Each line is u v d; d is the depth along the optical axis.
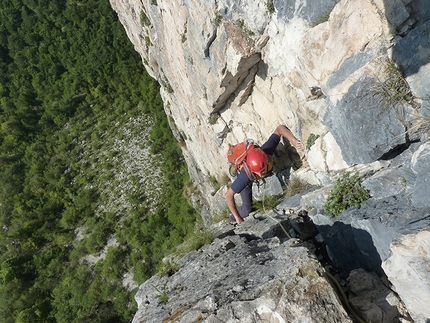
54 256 24.77
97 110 31.52
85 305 21.05
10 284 23.55
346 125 3.80
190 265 4.35
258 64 5.88
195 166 18.47
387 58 3.21
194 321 2.96
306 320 2.55
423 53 2.98
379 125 3.49
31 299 22.78
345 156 4.12
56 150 30.25
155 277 4.67
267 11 4.62
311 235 4.54
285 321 2.60
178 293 3.78
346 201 3.83
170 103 15.60
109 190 26.03
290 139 5.63
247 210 5.86
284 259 3.20
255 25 4.98
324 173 4.81
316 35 3.79
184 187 23.14
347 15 3.38
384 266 2.97
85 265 23.38
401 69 3.16
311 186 5.40
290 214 4.89
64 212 26.28
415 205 3.00
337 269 4.20
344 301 3.02
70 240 25.30
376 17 3.15
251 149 5.43
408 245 2.68
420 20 3.01
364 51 3.35
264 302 2.74
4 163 30.20
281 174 6.31
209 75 6.94
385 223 3.10
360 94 3.50
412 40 3.01
